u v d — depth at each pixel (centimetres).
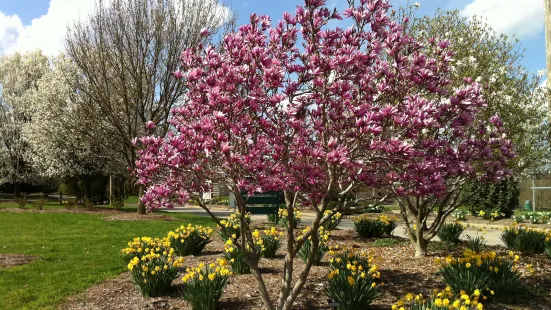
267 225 1441
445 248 888
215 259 831
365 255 747
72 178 3338
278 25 445
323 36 430
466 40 848
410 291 591
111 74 2170
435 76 428
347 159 347
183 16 1986
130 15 2009
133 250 746
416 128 368
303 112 423
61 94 2664
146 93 2056
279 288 625
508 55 860
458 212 1734
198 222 1725
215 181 391
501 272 543
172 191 391
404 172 394
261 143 365
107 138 2430
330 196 420
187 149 369
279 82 367
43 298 609
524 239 807
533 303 527
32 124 2855
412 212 812
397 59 427
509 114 802
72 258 917
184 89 1902
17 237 1257
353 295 504
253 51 385
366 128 352
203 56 424
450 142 462
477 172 605
